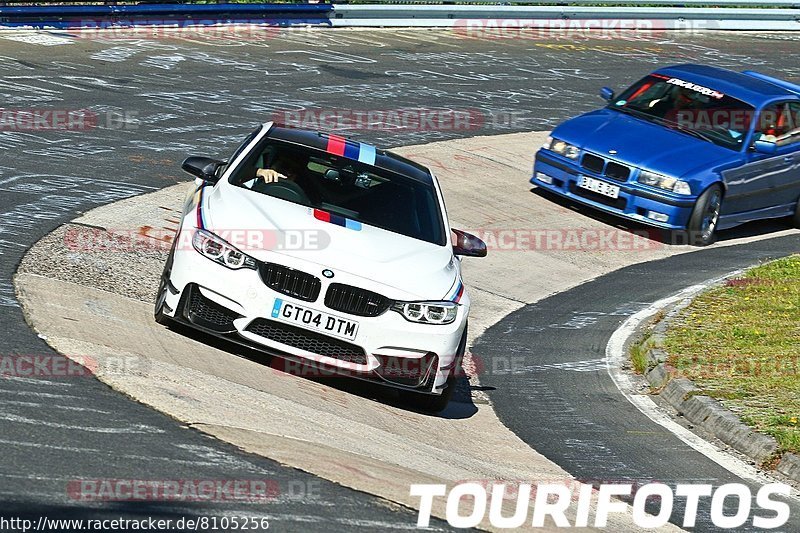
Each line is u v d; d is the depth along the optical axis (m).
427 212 21.69
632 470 18.53
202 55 49.25
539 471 17.78
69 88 40.44
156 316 20.02
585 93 54.56
